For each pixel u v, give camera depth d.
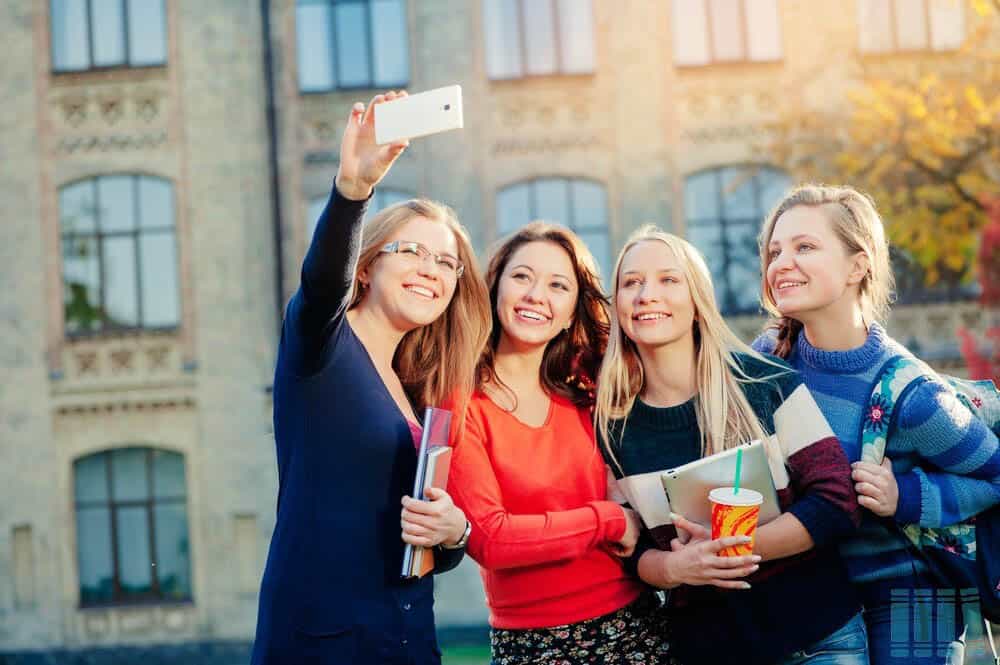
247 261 16.25
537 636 3.43
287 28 16.48
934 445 3.42
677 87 16.09
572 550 3.31
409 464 3.25
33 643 15.86
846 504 3.31
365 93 16.39
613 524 3.37
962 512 3.39
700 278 3.56
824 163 15.73
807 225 3.63
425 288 3.34
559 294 3.58
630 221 16.03
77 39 16.66
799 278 3.60
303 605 3.09
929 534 3.48
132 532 16.11
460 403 3.44
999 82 15.44
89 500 16.17
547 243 3.65
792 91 15.88
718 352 3.53
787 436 3.43
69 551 15.98
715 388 3.49
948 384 3.58
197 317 16.20
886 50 15.73
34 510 16.06
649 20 16.17
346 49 16.47
